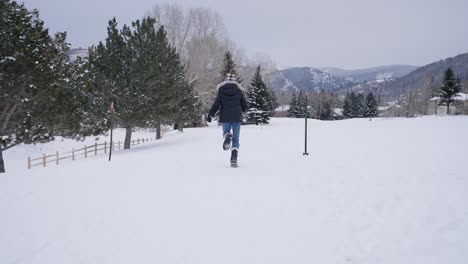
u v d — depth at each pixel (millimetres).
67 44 22531
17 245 3352
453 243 2988
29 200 5090
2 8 18891
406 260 2754
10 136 20297
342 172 6699
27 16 20234
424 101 92688
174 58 36281
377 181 5660
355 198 4633
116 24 26641
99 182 6273
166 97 28031
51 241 3424
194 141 25250
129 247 3211
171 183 5875
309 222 3775
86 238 3469
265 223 3779
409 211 3945
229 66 54969
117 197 5035
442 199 4355
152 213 4207
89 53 26734
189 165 8141
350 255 2922
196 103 50094
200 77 55938
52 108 20234
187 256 2992
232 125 7715
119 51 26438
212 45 57375
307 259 2883
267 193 5066
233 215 4070
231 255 2996
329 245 3148
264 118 52375
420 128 28172
